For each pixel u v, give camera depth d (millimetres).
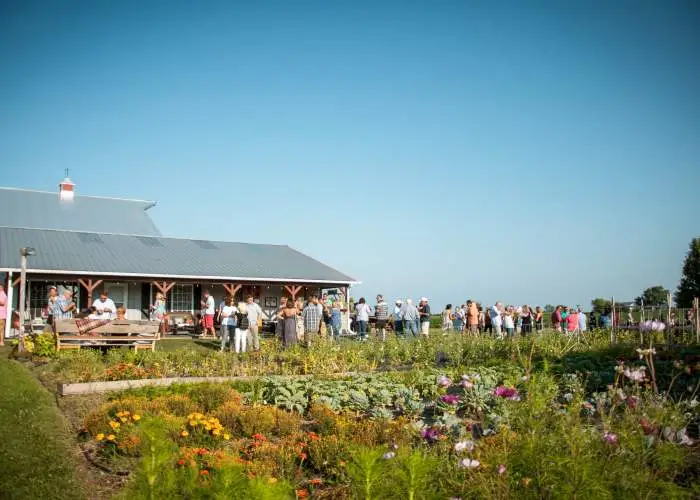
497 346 16891
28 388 10305
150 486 3514
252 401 9688
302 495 5371
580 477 3838
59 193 36031
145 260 27500
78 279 24719
